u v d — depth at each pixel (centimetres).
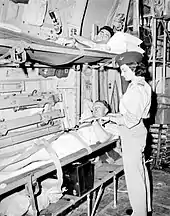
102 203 338
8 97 279
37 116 308
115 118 297
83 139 302
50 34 302
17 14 266
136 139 286
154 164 465
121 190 372
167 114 455
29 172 224
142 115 284
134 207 293
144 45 457
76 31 323
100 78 404
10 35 199
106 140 315
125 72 283
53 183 270
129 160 288
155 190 379
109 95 427
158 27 498
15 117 289
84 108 354
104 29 353
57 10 300
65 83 350
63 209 248
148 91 285
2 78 277
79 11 315
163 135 485
